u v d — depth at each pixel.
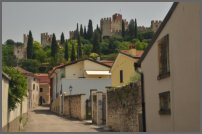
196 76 11.86
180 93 13.27
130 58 36.97
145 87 17.75
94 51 148.25
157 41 15.84
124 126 22.48
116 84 40.84
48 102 101.25
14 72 19.88
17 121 23.52
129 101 21.42
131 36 185.62
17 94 19.47
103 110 31.00
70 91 47.31
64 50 163.50
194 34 11.98
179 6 13.23
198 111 11.71
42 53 154.62
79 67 55.19
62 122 35.22
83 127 28.55
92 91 33.84
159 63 15.74
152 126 16.64
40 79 104.94
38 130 25.50
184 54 12.84
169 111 14.44
